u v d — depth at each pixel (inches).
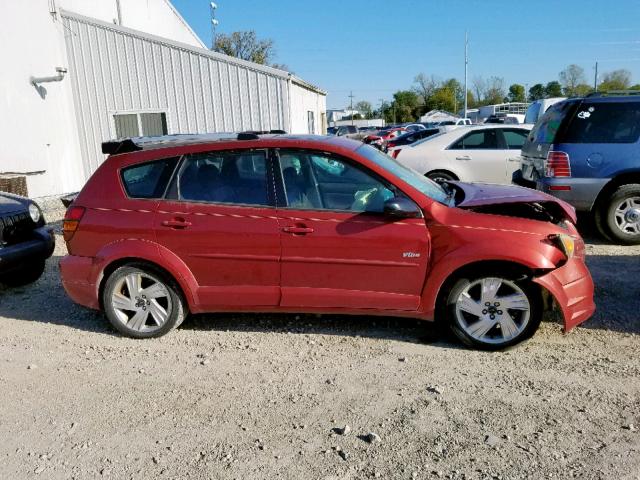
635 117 271.4
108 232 179.5
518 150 389.4
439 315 170.1
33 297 232.7
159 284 180.9
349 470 114.3
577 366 154.4
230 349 174.2
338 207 169.6
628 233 280.7
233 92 567.8
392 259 165.5
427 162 395.9
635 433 122.7
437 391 143.2
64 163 551.8
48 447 127.0
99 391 151.3
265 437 126.8
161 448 124.5
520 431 125.1
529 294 160.7
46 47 520.7
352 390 146.1
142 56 563.2
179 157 179.0
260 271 173.8
